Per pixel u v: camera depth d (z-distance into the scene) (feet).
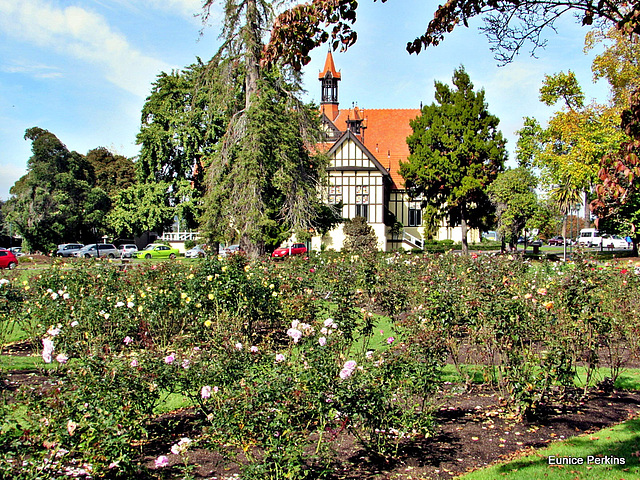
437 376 18.31
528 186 107.24
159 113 123.75
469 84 121.80
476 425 19.81
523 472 15.35
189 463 16.15
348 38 16.65
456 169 119.96
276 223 77.25
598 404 22.45
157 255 149.79
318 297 34.32
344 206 134.82
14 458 12.92
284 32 16.52
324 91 176.76
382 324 37.27
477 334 22.66
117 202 127.95
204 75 76.89
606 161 14.79
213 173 78.69
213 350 18.33
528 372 20.02
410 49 18.17
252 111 72.49
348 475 15.48
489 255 53.67
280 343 31.40
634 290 32.30
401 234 144.46
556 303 23.65
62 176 163.84
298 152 80.02
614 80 90.12
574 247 38.24
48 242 163.32
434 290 26.71
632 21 14.90
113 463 13.84
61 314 30.48
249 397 14.37
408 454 17.19
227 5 71.46
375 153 159.53
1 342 32.55
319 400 14.62
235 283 31.01
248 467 13.74
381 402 15.79
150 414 17.04
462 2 16.93
